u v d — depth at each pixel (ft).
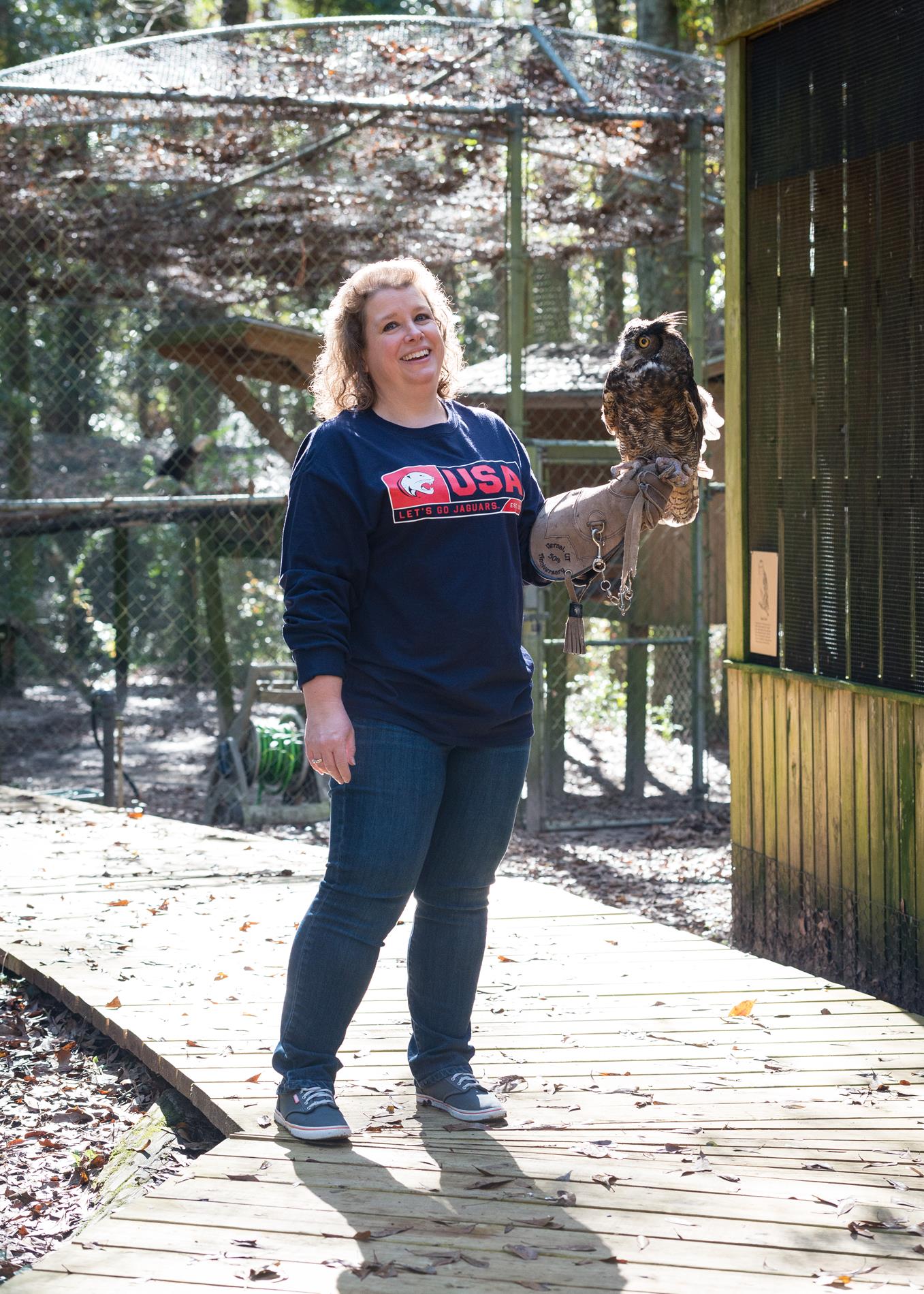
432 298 10.38
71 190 33.04
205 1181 9.97
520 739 10.54
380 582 10.01
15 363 62.49
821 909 18.21
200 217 34.50
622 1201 9.68
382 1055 12.71
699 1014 13.98
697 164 29.76
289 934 17.11
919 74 15.71
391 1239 9.11
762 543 19.49
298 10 80.69
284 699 33.76
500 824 10.61
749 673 19.80
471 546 9.98
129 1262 8.82
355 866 10.16
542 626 30.94
